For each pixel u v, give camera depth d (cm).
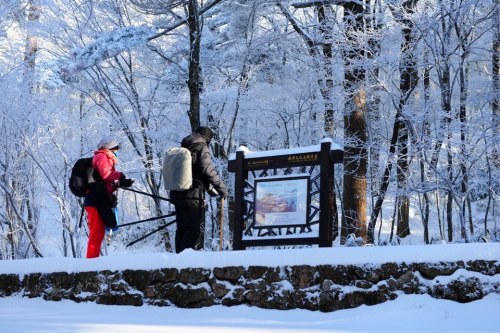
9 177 854
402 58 829
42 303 461
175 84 1333
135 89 1222
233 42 1351
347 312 333
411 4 791
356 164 1057
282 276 367
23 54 1105
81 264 461
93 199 543
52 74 1180
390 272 333
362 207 1052
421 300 316
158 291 414
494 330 259
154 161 1170
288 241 522
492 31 823
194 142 531
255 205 551
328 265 353
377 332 274
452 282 312
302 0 1270
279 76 1359
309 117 1247
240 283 382
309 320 329
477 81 987
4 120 858
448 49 797
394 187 1055
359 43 845
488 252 311
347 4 1064
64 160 881
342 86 1062
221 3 1468
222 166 1251
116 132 1158
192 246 513
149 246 1455
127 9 1311
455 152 778
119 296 429
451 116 743
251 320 339
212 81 1369
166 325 323
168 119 1245
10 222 841
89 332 290
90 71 1185
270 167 548
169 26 1184
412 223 1769
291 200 536
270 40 1280
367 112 1141
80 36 1148
